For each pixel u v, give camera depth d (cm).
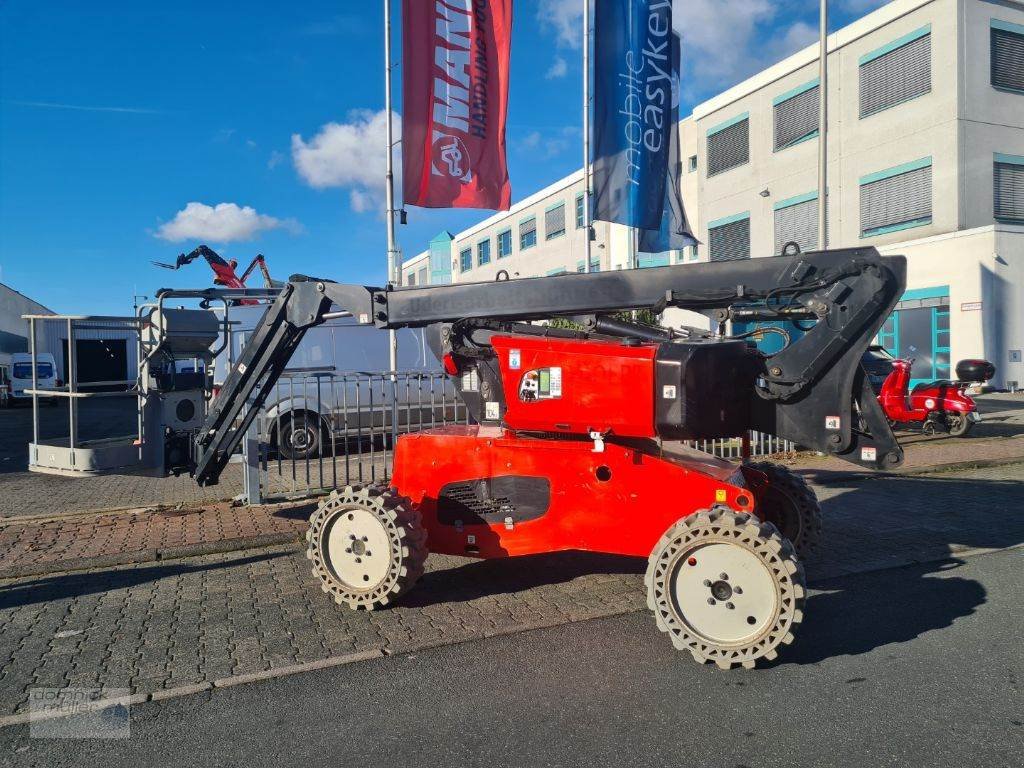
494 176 1020
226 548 600
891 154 2083
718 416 414
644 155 1123
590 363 432
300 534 624
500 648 397
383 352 1196
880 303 385
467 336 487
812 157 2305
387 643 406
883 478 858
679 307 430
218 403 591
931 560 541
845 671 360
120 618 452
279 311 546
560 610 453
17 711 333
